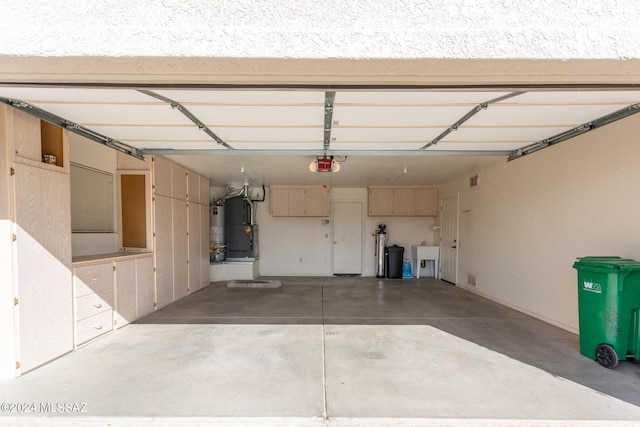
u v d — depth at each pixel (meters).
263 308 5.01
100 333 3.58
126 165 4.74
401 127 3.24
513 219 4.91
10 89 2.25
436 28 1.67
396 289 6.71
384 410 2.17
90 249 4.23
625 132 3.04
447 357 3.06
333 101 2.54
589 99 2.46
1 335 2.60
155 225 4.79
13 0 1.64
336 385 2.51
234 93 2.37
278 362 2.94
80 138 4.07
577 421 2.05
